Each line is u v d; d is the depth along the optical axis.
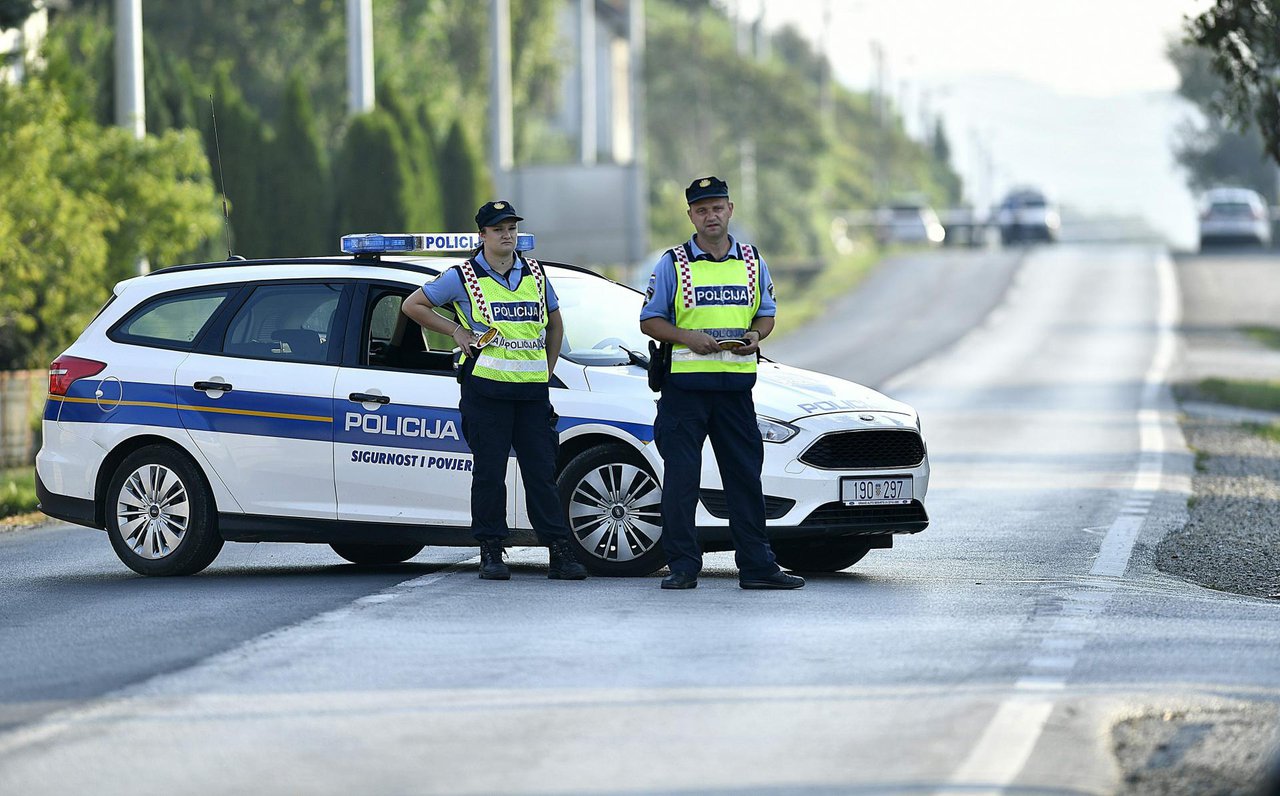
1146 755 20.61
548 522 33.50
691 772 19.95
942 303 159.75
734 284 32.00
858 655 26.20
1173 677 24.67
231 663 26.08
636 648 26.78
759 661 25.78
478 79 179.75
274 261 36.44
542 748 21.06
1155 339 124.44
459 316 33.47
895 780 19.62
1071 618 29.50
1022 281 174.88
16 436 62.72
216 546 35.75
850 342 129.88
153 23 151.38
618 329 35.75
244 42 153.38
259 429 35.28
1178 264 184.75
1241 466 57.84
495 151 120.75
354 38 94.75
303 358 35.41
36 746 21.55
